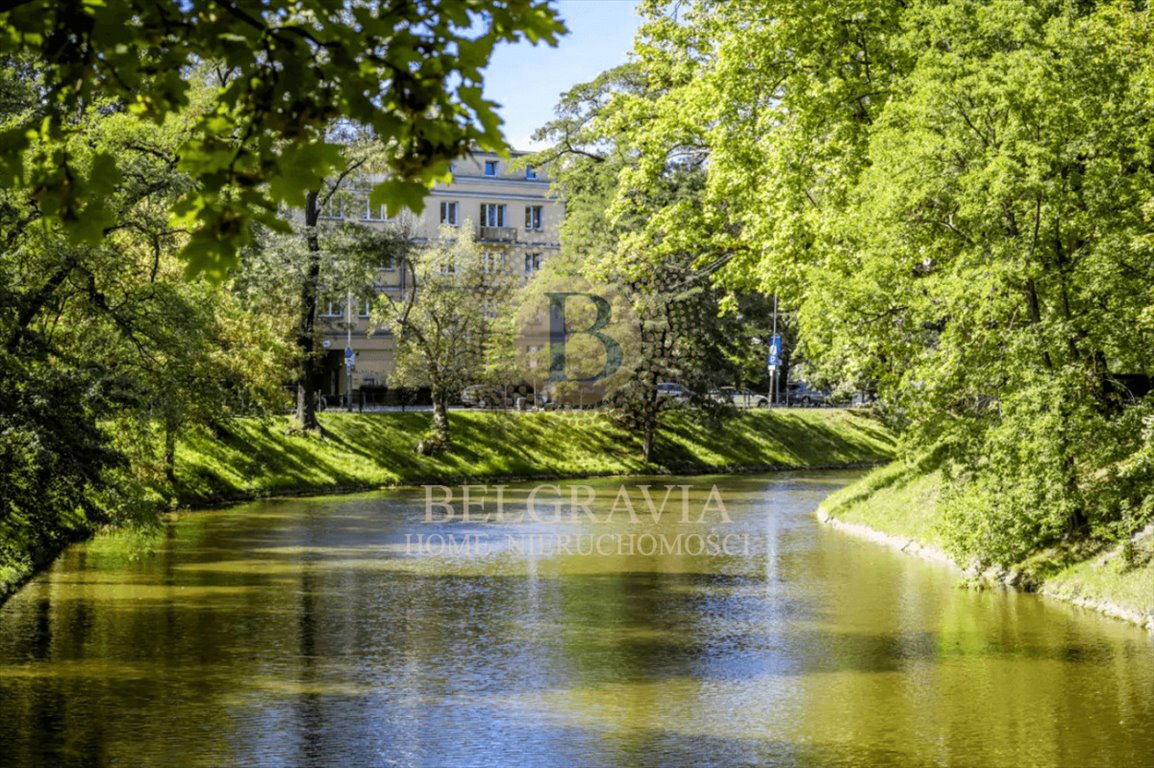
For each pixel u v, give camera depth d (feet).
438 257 195.11
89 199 14.66
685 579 86.33
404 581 85.30
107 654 61.67
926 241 82.02
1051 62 73.72
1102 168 72.64
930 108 77.77
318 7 13.70
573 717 50.90
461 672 58.70
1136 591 70.54
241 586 82.84
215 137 14.24
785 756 45.57
